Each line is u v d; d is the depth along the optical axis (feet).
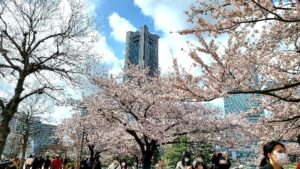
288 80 27.09
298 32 23.68
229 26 22.58
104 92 64.64
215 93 23.73
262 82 27.32
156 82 64.90
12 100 51.80
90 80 61.93
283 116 32.48
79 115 94.32
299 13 20.75
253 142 62.64
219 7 22.07
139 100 63.36
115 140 75.00
